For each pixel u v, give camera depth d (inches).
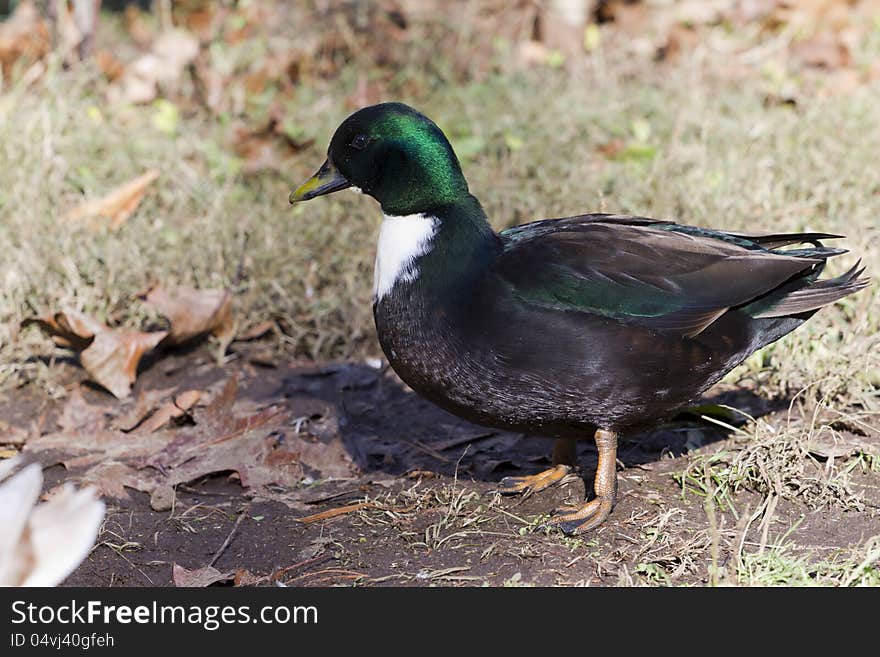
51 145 450.3
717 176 421.7
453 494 287.9
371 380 362.0
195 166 469.1
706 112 481.4
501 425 275.1
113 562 270.7
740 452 291.4
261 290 391.2
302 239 410.0
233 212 430.9
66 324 361.4
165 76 535.2
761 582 241.4
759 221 394.0
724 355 269.4
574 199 417.7
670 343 260.7
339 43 572.4
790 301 273.4
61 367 364.8
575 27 585.0
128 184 432.1
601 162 464.4
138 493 302.7
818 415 308.5
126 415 336.8
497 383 262.5
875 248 374.3
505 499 292.0
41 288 378.6
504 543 269.7
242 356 378.6
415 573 259.9
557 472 296.4
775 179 425.4
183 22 617.9
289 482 305.0
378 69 553.9
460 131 486.6
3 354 364.5
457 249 265.6
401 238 270.4
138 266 389.7
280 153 485.7
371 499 294.5
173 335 370.0
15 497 170.9
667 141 466.9
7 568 168.9
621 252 263.9
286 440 324.8
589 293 258.4
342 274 395.9
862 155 430.0
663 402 269.0
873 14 605.3
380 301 274.1
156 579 265.0
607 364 258.7
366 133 273.4
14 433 330.6
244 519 288.4
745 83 518.3
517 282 260.1
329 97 519.8
